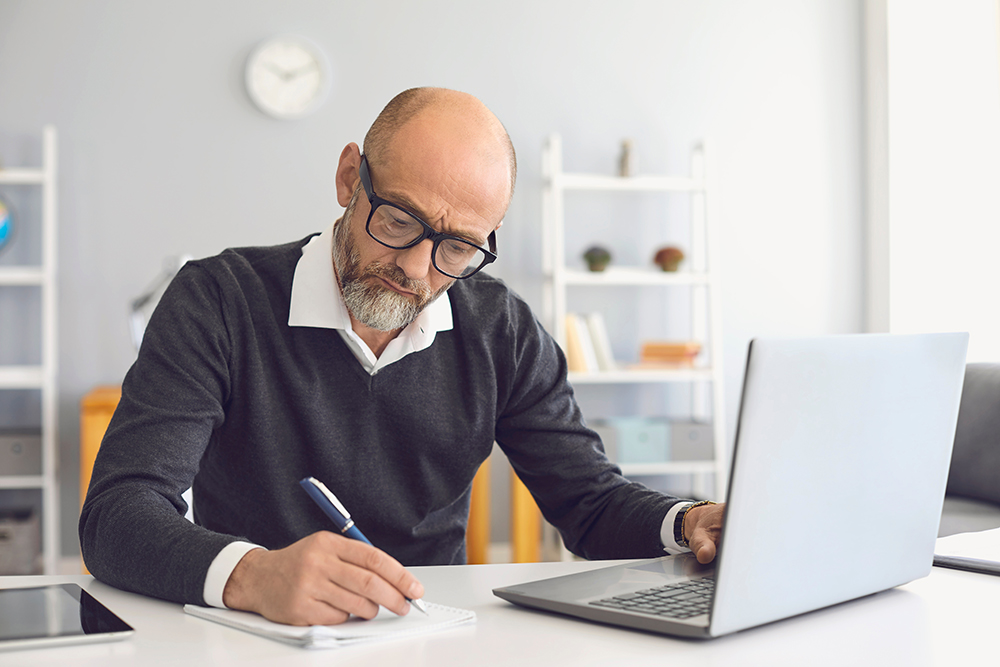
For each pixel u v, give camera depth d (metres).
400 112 0.96
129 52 3.23
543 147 3.52
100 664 0.59
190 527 0.79
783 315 3.69
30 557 2.95
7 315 3.19
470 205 0.95
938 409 0.77
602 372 3.33
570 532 1.15
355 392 1.14
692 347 3.37
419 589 0.70
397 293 1.00
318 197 3.35
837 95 3.72
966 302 3.50
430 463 1.18
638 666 0.60
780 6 3.69
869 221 3.71
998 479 2.05
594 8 3.56
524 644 0.64
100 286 3.22
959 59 3.52
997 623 0.71
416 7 3.42
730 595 0.63
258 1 3.30
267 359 1.12
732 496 0.62
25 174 3.02
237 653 0.62
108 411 2.80
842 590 0.73
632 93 3.58
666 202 3.61
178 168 3.26
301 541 0.71
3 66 3.15
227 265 1.13
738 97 3.66
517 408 1.24
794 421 0.64
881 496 0.73
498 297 1.24
